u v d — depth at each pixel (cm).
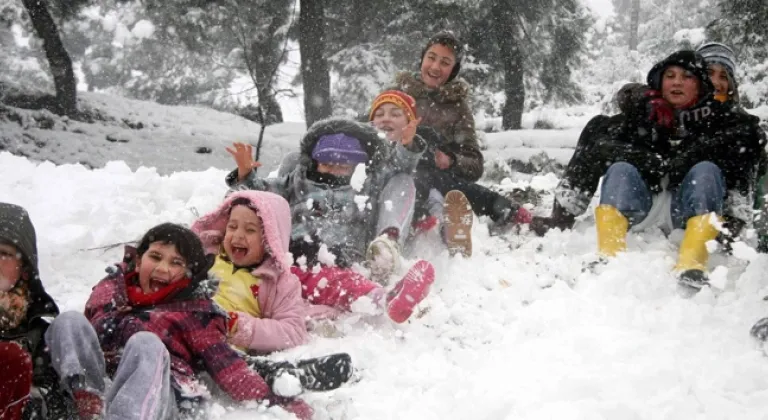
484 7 1831
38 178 620
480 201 577
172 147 1827
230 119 2134
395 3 1905
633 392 320
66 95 1938
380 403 320
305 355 357
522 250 538
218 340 316
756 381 330
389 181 486
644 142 546
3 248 292
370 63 2038
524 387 327
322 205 462
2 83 1936
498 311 427
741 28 1473
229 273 389
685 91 527
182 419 296
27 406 278
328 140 468
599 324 398
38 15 1898
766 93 1428
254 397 307
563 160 1498
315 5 1703
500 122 1984
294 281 390
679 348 364
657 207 531
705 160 506
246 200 400
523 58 1958
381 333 397
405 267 474
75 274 460
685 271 439
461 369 356
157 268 318
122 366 264
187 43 2080
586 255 493
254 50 2131
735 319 402
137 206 545
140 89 3006
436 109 596
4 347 261
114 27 2081
